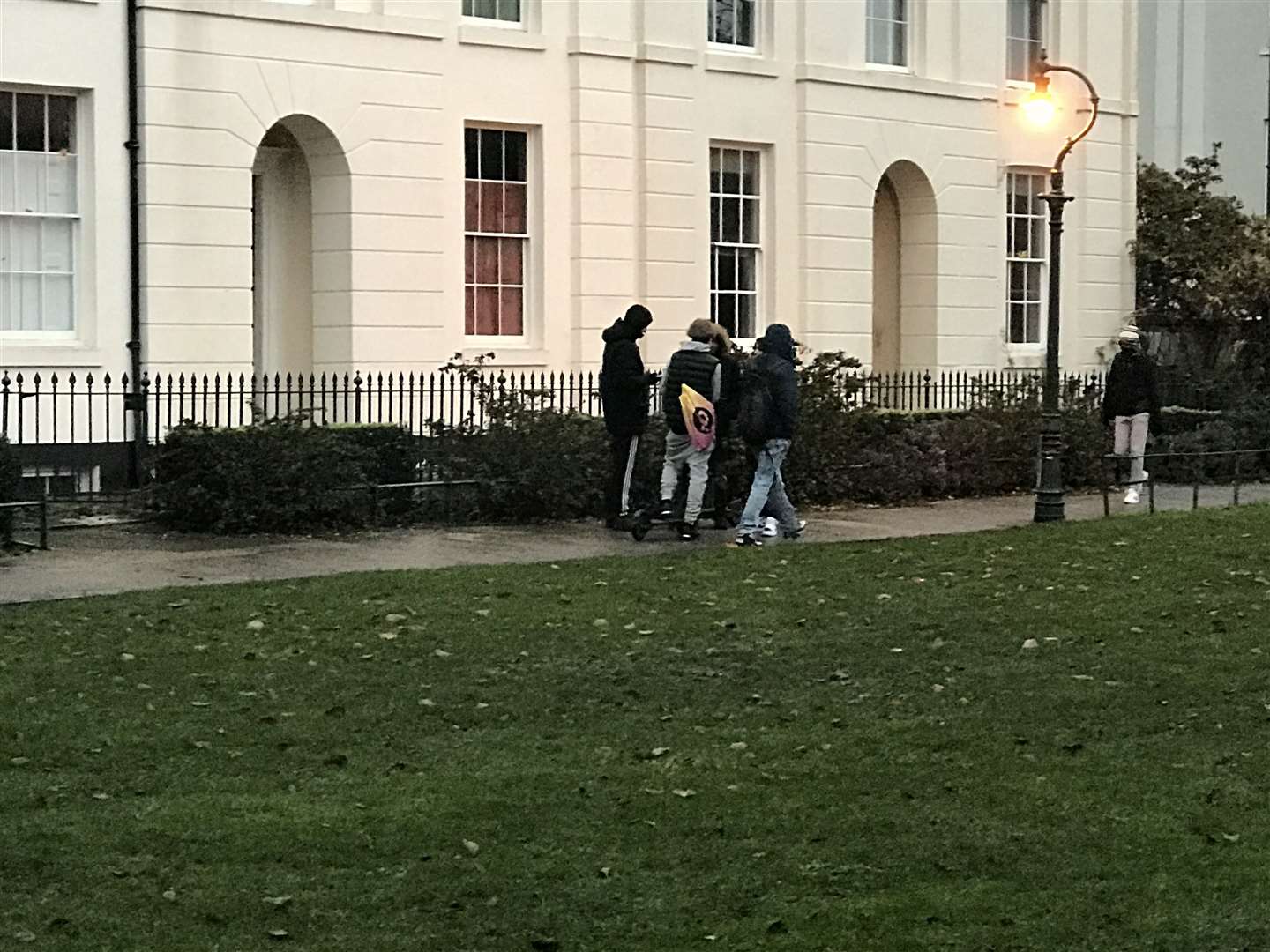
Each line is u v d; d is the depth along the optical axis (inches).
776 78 1059.3
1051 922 309.9
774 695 458.3
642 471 784.9
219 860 332.5
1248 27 1536.7
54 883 320.2
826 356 885.8
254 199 904.9
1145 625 539.8
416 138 911.0
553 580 598.2
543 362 966.4
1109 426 965.2
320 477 725.9
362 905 313.3
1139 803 372.5
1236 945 301.7
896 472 888.9
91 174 813.2
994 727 429.4
